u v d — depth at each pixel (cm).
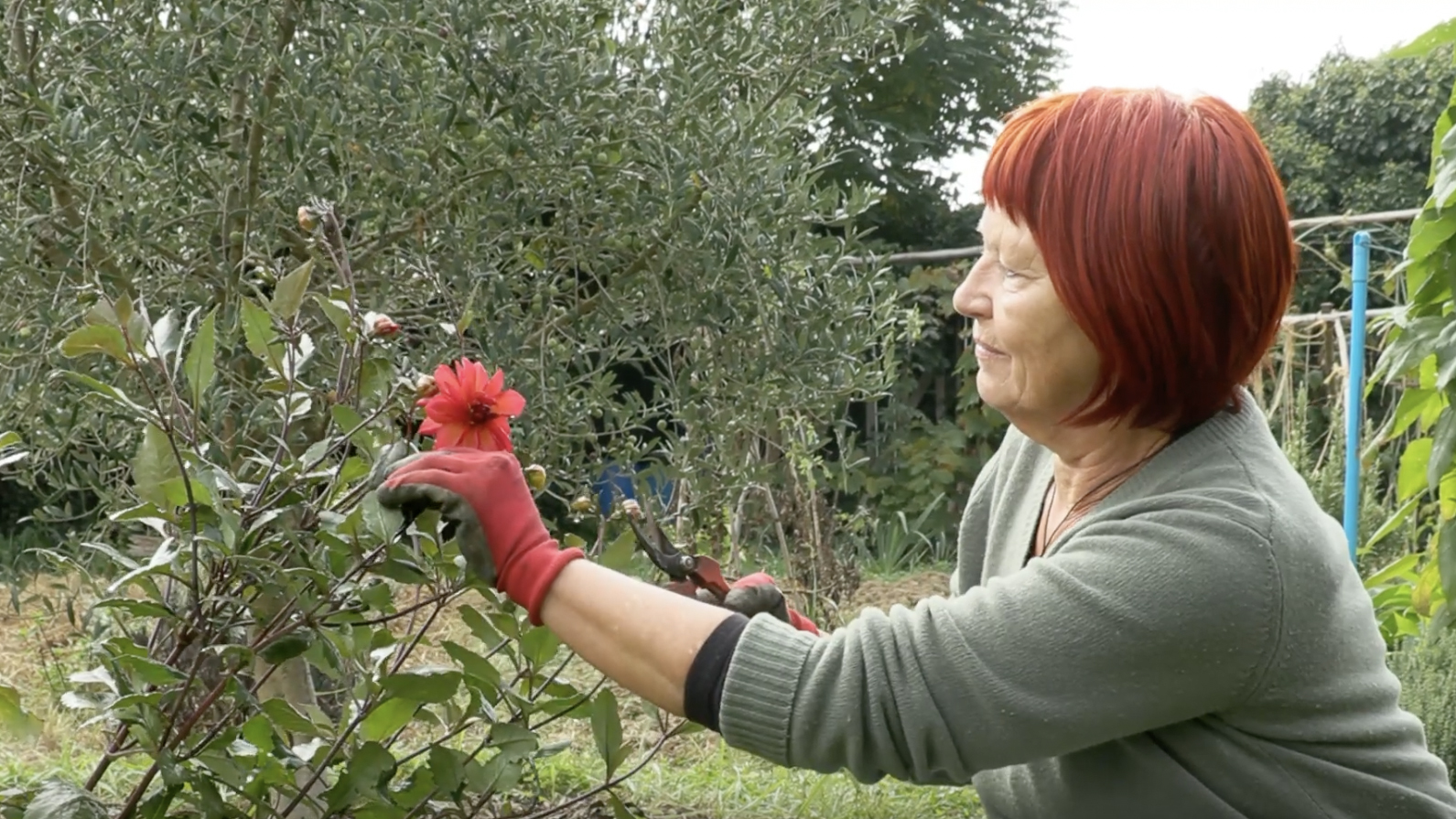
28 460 279
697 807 296
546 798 280
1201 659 105
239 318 222
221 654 133
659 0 268
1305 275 817
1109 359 111
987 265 119
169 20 243
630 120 250
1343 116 997
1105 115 110
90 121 237
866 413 820
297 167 230
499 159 243
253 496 134
